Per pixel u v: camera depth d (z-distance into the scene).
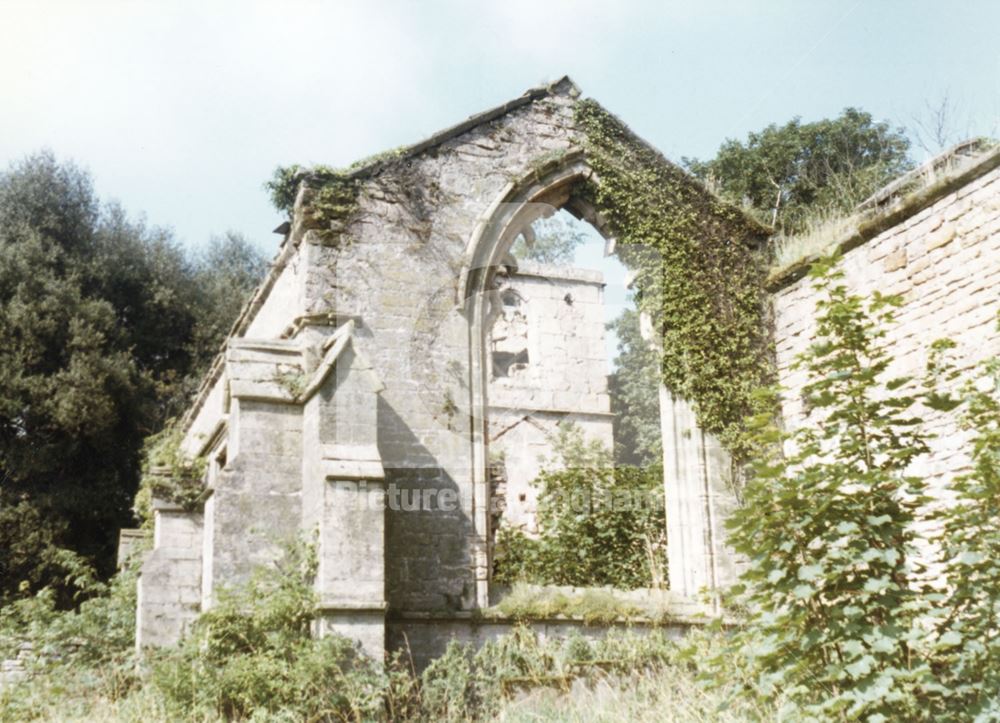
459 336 14.51
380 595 11.91
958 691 6.96
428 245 14.74
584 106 16.22
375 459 12.40
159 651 12.81
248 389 13.23
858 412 7.78
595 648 12.92
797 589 7.23
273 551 12.83
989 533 7.27
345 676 11.34
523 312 24.92
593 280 25.02
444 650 13.11
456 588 13.51
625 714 10.47
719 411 15.25
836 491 7.48
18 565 26.88
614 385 29.56
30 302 30.03
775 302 15.61
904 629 7.21
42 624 15.42
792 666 7.35
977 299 11.61
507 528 18.09
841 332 8.04
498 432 23.34
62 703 12.16
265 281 16.45
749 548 7.70
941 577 11.20
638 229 15.95
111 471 29.55
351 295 14.16
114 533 28.92
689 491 15.09
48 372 30.14
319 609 11.65
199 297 35.72
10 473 28.08
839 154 29.48
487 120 15.57
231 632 11.77
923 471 11.78
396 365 14.12
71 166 34.22
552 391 23.97
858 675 6.93
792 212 27.80
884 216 12.98
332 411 12.61
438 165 15.12
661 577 15.38
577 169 15.93
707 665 8.76
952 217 12.08
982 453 7.62
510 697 12.12
